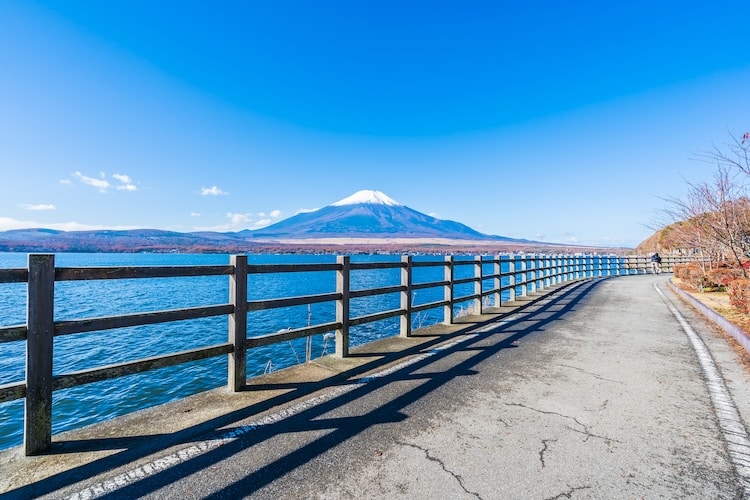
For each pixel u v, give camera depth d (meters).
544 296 11.88
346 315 5.03
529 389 3.95
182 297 26.14
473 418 3.26
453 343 5.91
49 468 2.45
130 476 2.39
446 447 2.78
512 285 10.48
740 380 4.21
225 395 3.68
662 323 7.66
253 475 2.42
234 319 3.74
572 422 3.19
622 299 11.73
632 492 2.27
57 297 25.84
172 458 2.61
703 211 10.79
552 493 2.25
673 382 4.16
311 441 2.86
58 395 8.45
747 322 6.71
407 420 3.22
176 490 2.26
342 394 3.81
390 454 2.68
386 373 4.46
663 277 23.44
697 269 13.82
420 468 2.51
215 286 35.50
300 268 4.41
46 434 2.65
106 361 11.18
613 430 3.05
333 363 4.71
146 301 23.81
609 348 5.62
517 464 2.56
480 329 6.99
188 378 9.54
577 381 4.19
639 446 2.80
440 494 2.24
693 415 3.33
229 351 3.71
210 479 2.38
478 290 8.34
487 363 4.86
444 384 4.10
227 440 2.87
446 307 7.20
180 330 15.27
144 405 8.05
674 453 2.70
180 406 3.41
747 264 10.02
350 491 2.27
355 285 34.59
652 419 3.25
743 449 2.76
